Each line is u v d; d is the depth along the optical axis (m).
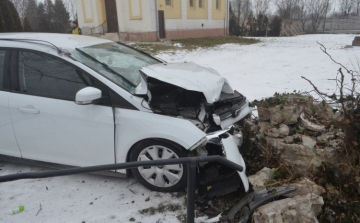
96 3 19.20
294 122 3.23
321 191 2.61
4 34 3.84
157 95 3.43
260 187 2.69
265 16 34.47
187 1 20.75
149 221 2.72
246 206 2.60
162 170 3.01
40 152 3.34
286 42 21.17
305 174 2.90
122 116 2.97
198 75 3.39
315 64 10.85
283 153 3.02
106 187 3.25
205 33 23.44
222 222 2.56
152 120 2.91
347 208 2.54
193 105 3.32
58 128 3.16
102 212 2.85
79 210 2.89
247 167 3.24
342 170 2.73
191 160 1.81
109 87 3.02
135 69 3.65
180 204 2.93
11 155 3.45
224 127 3.26
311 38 25.00
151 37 17.81
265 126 3.30
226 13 26.23
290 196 2.62
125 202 2.99
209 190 2.86
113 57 3.68
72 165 3.29
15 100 3.24
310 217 2.37
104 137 3.05
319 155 2.83
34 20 47.75
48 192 3.19
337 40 21.59
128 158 3.11
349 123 2.76
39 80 3.23
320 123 3.32
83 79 3.11
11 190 3.23
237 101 3.73
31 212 2.88
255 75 9.41
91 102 2.87
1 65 3.33
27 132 3.28
